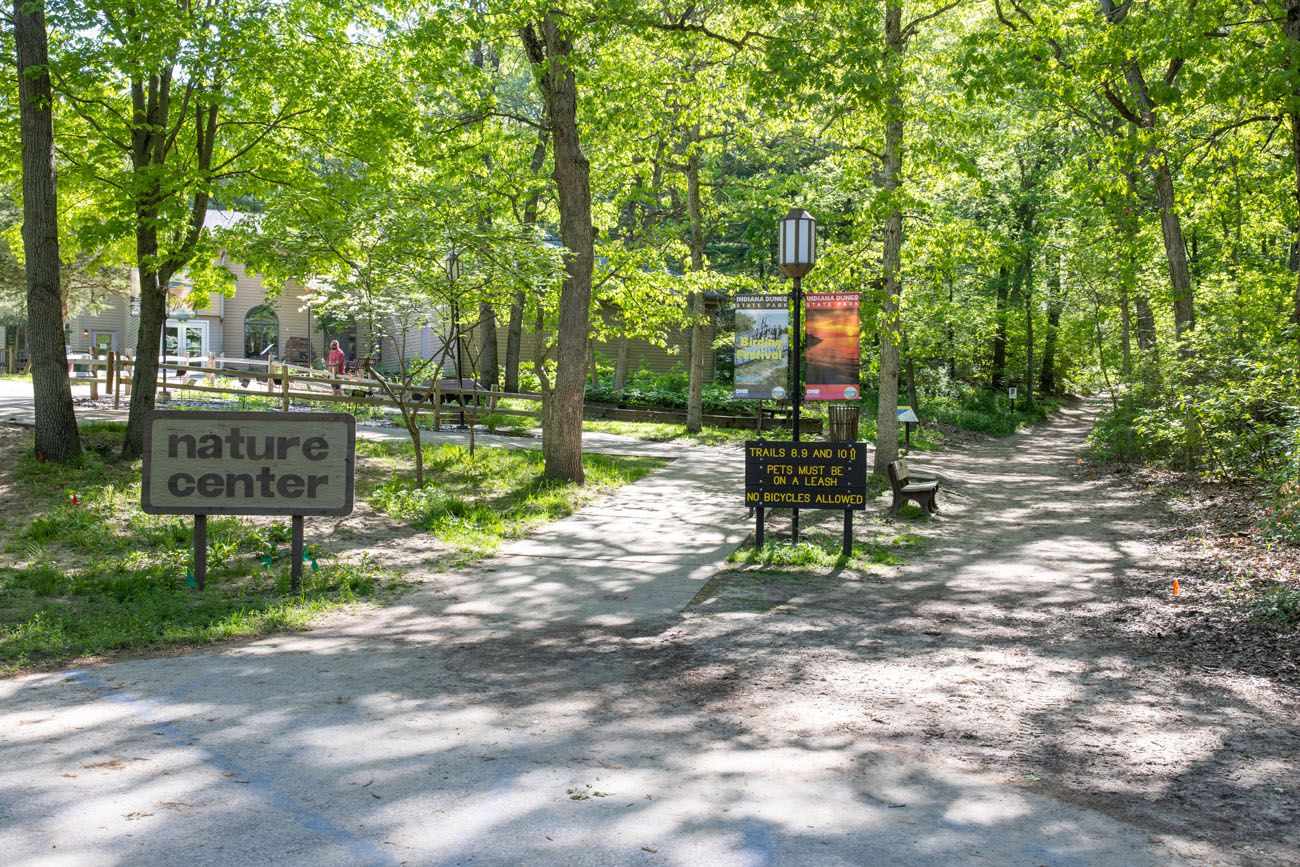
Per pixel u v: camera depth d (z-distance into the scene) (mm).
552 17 16719
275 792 4688
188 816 4355
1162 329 26438
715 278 24812
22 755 5141
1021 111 27719
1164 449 23172
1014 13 23328
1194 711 6406
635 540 13367
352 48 16469
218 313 42469
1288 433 13852
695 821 4430
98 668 7121
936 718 6195
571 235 18031
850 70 15875
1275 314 20656
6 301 39031
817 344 16297
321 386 31047
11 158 16469
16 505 12828
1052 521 16266
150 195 15625
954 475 23641
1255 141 19328
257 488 9836
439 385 25328
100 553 11109
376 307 15492
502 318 21609
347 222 15305
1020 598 10281
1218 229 27359
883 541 13977
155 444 9750
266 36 14742
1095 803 4805
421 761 5184
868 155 21328
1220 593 9898
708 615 9344
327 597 9719
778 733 5836
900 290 21922
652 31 17906
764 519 15109
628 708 6328
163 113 16047
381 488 15367
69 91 14977
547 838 4211
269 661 7379
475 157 19047
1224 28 17844
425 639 8258
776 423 31375
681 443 25938
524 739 5617
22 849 3949
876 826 4430
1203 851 4266
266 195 16734
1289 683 7020
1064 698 6691
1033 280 46094
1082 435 40938
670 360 46094
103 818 4301
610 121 21000
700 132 26891
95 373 25016
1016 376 55750
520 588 10453
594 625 8898
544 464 18641
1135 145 18516
